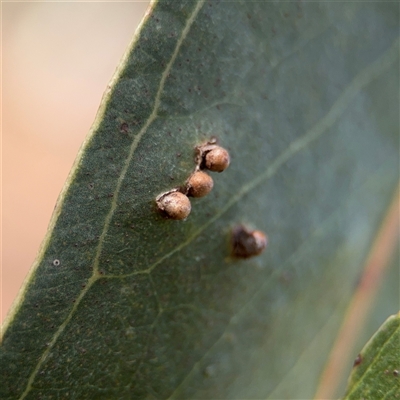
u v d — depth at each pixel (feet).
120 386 0.20
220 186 0.20
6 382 0.18
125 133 0.18
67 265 0.18
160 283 0.20
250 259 0.21
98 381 0.19
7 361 0.18
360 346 0.23
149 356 0.20
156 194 0.19
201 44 0.19
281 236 0.22
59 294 0.18
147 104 0.18
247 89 0.20
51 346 0.18
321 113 0.22
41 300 0.18
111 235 0.18
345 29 0.22
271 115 0.21
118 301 0.19
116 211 0.18
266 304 0.22
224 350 0.21
